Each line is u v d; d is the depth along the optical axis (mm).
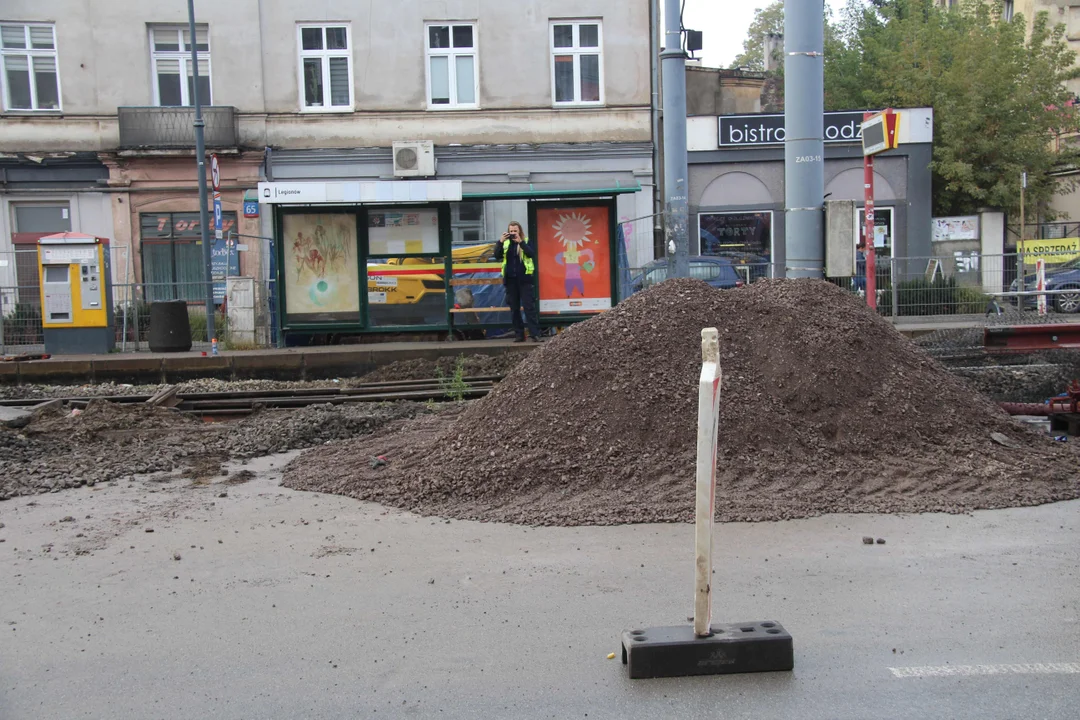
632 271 18453
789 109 13047
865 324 8930
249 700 4293
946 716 3994
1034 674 4363
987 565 5840
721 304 8961
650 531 6676
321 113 26891
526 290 17109
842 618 5059
